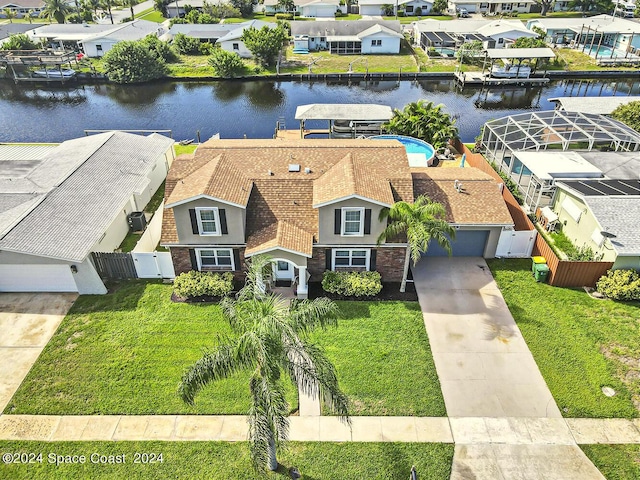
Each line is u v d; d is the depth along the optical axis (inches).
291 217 945.5
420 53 2834.6
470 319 876.0
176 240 933.8
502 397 731.4
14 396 733.9
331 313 589.0
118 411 711.1
